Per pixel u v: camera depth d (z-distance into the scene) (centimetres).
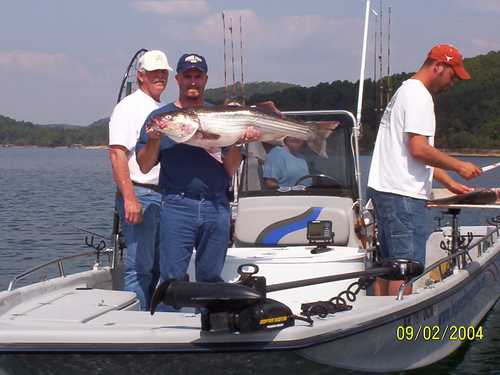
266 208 539
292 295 478
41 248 1261
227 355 379
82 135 12850
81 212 1888
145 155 427
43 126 13250
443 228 821
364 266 494
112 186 3042
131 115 504
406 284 463
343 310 420
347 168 547
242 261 482
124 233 515
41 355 375
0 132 13400
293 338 380
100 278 543
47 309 417
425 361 508
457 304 556
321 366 405
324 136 448
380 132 514
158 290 385
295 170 548
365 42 653
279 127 429
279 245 534
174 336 374
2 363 386
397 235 502
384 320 432
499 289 748
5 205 2097
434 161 486
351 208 538
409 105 487
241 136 416
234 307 369
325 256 485
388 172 501
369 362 438
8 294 429
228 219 444
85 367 382
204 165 430
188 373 388
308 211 536
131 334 374
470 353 602
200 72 447
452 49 504
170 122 405
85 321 395
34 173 4369
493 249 678
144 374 386
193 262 489
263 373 392
